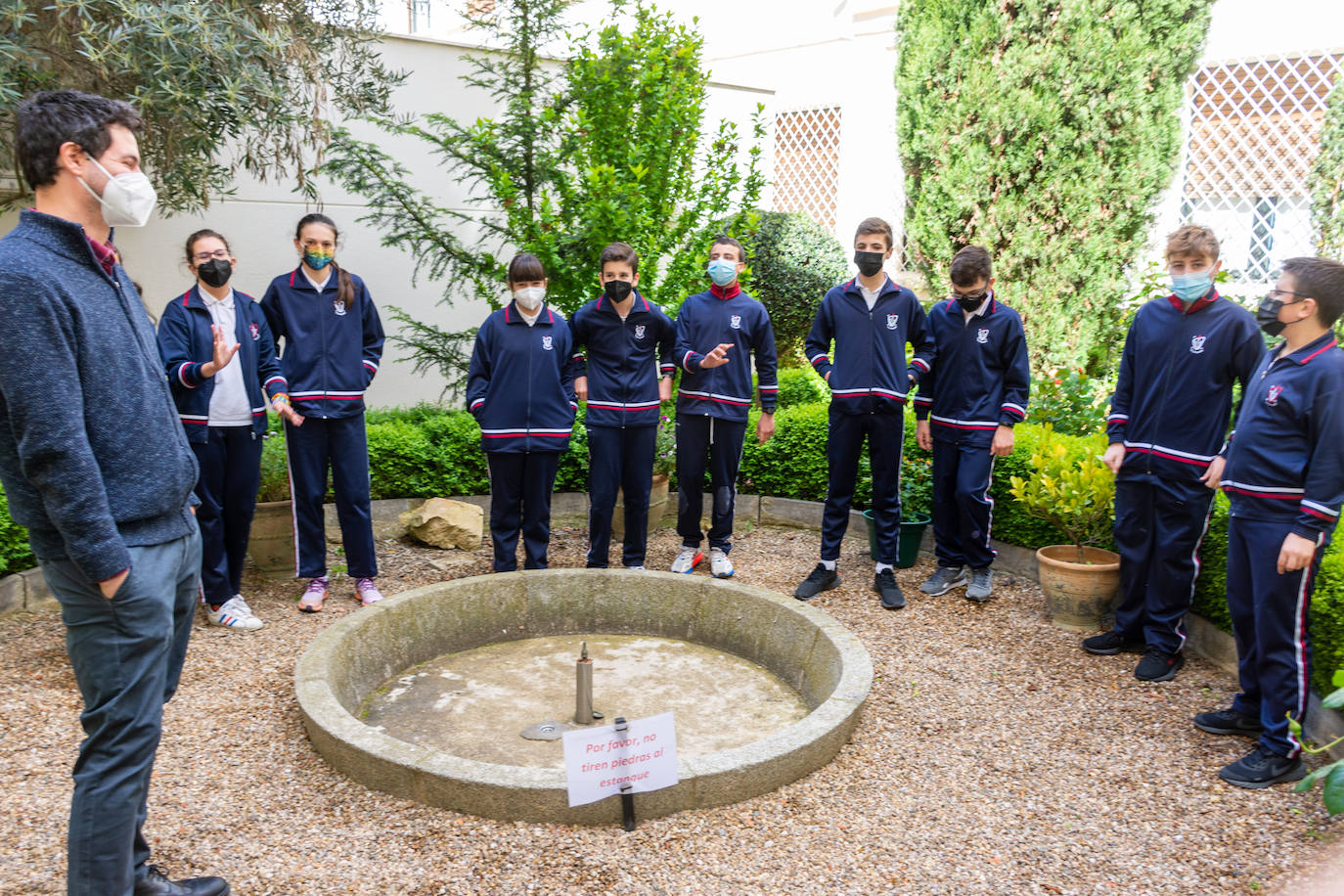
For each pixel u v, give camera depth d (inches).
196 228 276.8
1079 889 112.1
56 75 197.8
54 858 112.6
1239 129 371.2
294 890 108.2
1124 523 177.2
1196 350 165.5
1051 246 331.0
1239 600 146.0
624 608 200.5
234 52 183.9
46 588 195.5
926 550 248.8
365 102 263.4
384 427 264.4
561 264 256.5
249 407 189.8
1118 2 310.7
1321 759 144.1
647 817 124.0
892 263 419.5
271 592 215.2
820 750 137.6
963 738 150.8
